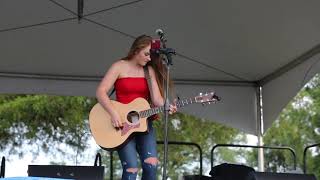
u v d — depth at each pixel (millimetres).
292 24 5215
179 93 6598
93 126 3639
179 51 5980
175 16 5270
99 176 4238
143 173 3549
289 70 6055
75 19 5301
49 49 5926
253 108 6621
